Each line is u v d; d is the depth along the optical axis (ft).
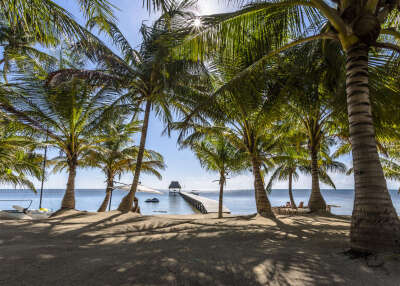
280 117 26.84
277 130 32.91
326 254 10.37
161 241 14.06
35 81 26.35
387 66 17.16
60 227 19.44
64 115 28.48
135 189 30.96
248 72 17.83
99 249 11.65
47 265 8.68
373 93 18.17
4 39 26.43
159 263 8.91
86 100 28.99
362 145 10.94
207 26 14.79
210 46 16.34
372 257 9.23
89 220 23.12
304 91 21.58
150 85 31.12
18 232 16.75
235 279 7.50
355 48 11.94
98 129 30.89
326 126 32.07
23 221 22.41
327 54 19.24
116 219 23.65
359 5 11.97
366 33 11.48
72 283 7.06
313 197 33.17
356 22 11.61
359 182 10.77
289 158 41.73
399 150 35.65
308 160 47.55
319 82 21.97
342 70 21.03
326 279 7.50
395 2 12.72
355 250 10.23
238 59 21.30
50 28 12.30
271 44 17.87
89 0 12.15
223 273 7.96
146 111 32.07
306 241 14.05
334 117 24.97
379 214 9.93
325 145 47.11
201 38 15.56
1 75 27.96
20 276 7.52
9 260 9.14
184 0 14.90
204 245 12.73
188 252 10.69
